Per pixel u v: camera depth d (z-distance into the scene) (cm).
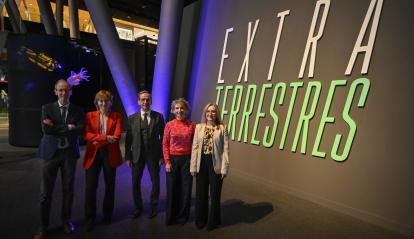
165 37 675
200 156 311
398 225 321
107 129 312
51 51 779
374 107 349
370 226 337
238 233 314
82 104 886
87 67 900
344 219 356
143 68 1096
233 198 428
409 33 321
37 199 405
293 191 446
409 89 318
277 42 492
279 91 485
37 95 777
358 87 368
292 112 457
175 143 321
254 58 544
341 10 394
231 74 608
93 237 299
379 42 348
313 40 428
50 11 939
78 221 337
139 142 334
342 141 383
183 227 326
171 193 324
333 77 399
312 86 428
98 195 431
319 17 425
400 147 323
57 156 289
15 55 762
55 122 288
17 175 528
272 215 365
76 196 423
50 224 328
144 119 339
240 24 592
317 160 414
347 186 374
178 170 326
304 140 431
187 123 328
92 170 308
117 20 1667
